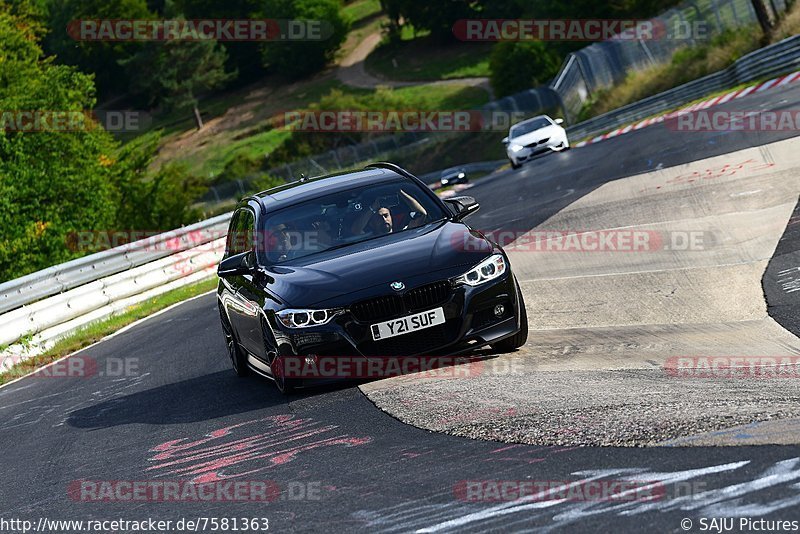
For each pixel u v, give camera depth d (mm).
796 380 20281
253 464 20672
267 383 30297
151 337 49906
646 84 153125
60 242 119500
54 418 33281
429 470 17297
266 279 27391
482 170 178375
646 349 26375
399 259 25891
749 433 15945
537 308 35594
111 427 29141
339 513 16016
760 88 103188
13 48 151500
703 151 68250
